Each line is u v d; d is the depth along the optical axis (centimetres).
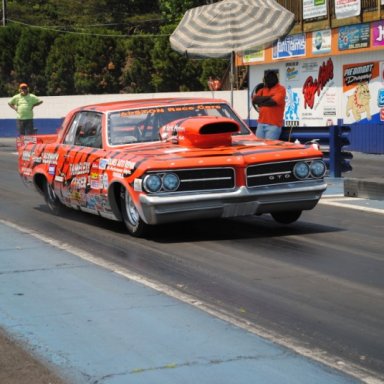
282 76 2975
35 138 1195
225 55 1959
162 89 4159
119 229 1018
